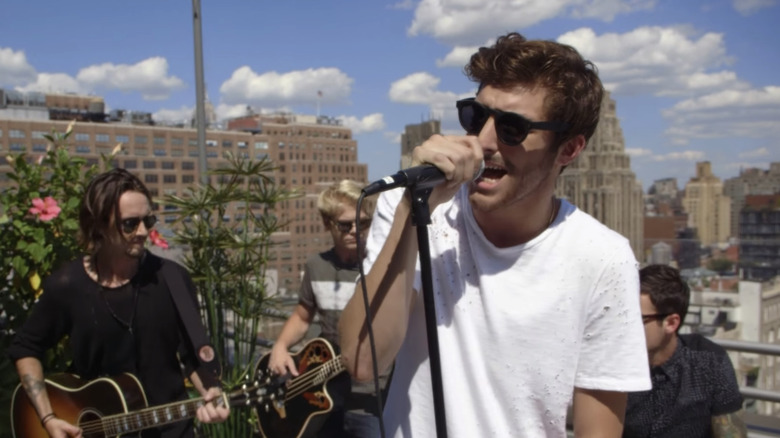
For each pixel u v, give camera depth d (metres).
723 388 2.26
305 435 3.04
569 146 1.40
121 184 2.62
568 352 1.38
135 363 2.74
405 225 1.37
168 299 2.74
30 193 3.58
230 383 3.48
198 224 3.58
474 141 1.31
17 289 3.58
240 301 3.63
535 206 1.39
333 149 71.88
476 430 1.41
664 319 2.27
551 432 1.40
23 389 2.79
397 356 1.56
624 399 1.41
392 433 1.53
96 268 2.71
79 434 2.70
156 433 2.79
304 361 3.13
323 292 3.31
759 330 26.27
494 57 1.36
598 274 1.38
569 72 1.33
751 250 60.31
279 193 3.64
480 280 1.43
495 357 1.40
